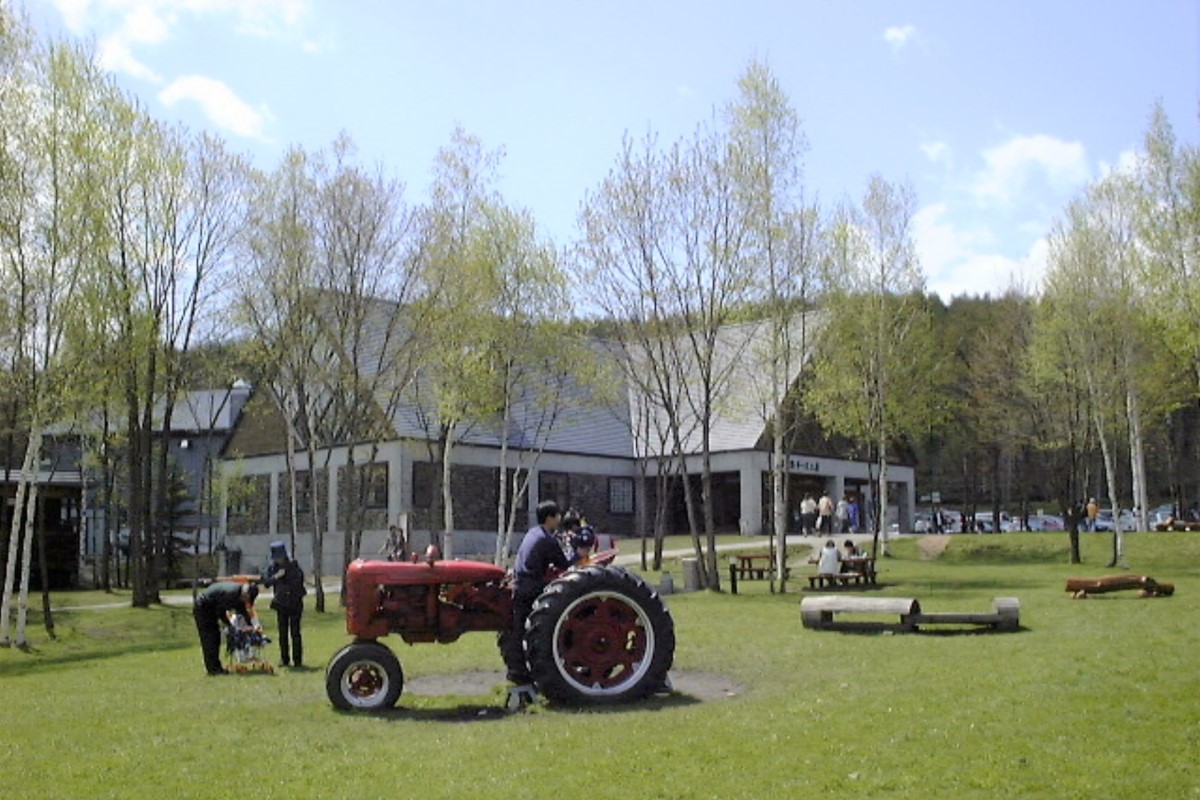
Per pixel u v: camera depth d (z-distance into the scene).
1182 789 7.23
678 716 10.11
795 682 11.78
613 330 31.14
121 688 14.02
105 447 34.44
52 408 22.52
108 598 33.56
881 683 11.36
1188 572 30.28
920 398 39.38
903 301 38.78
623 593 11.26
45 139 21.56
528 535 11.72
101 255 22.83
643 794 7.46
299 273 28.08
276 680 14.02
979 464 65.75
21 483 22.56
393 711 11.15
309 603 29.39
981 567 34.00
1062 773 7.63
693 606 22.11
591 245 38.84
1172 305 27.11
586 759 8.48
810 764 8.07
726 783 7.65
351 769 8.59
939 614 15.91
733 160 26.48
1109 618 16.86
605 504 48.12
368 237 34.91
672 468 47.94
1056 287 34.22
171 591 37.09
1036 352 35.56
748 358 34.50
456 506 42.75
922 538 40.22
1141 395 41.28
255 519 48.28
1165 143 27.00
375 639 11.56
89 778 8.70
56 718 11.71
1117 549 32.97
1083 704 9.80
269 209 28.58
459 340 29.00
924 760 8.06
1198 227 25.97
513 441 44.75
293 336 28.16
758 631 16.64
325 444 40.97
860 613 17.45
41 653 21.61
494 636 16.78
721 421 48.50
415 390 32.69
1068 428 38.97
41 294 21.78
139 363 27.64
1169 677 11.03
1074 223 39.06
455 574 11.59
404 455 41.41
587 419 48.44
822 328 31.73
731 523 50.94
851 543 29.14
